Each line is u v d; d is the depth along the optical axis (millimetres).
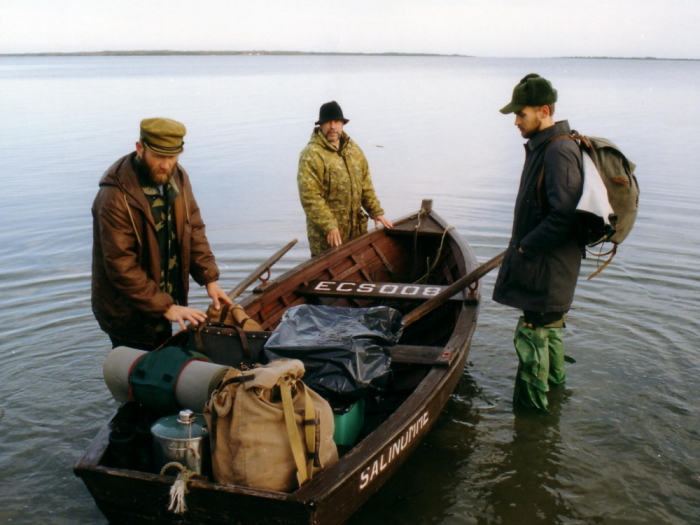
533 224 4164
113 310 3713
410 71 132625
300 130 20750
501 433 4375
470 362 5375
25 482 3867
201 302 6566
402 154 16062
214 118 24969
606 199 3768
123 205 3410
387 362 3561
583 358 5320
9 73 115812
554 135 4023
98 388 4949
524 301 4297
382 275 6441
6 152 16031
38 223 9344
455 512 3643
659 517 3566
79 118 24594
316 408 2920
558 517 3590
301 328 3777
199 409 3105
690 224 9078
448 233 6539
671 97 38969
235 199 11078
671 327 5816
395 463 3410
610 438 4289
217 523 2863
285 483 2818
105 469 2877
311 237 6160
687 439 4254
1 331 5859
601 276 7098
